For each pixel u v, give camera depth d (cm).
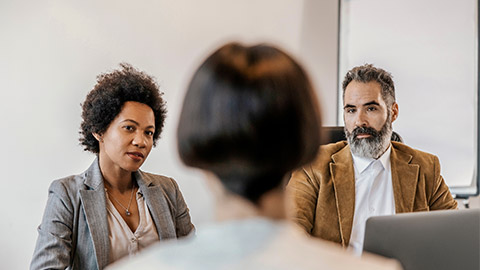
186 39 397
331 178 220
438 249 102
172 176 379
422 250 102
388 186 221
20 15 354
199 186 383
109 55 370
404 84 428
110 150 205
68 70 360
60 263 189
